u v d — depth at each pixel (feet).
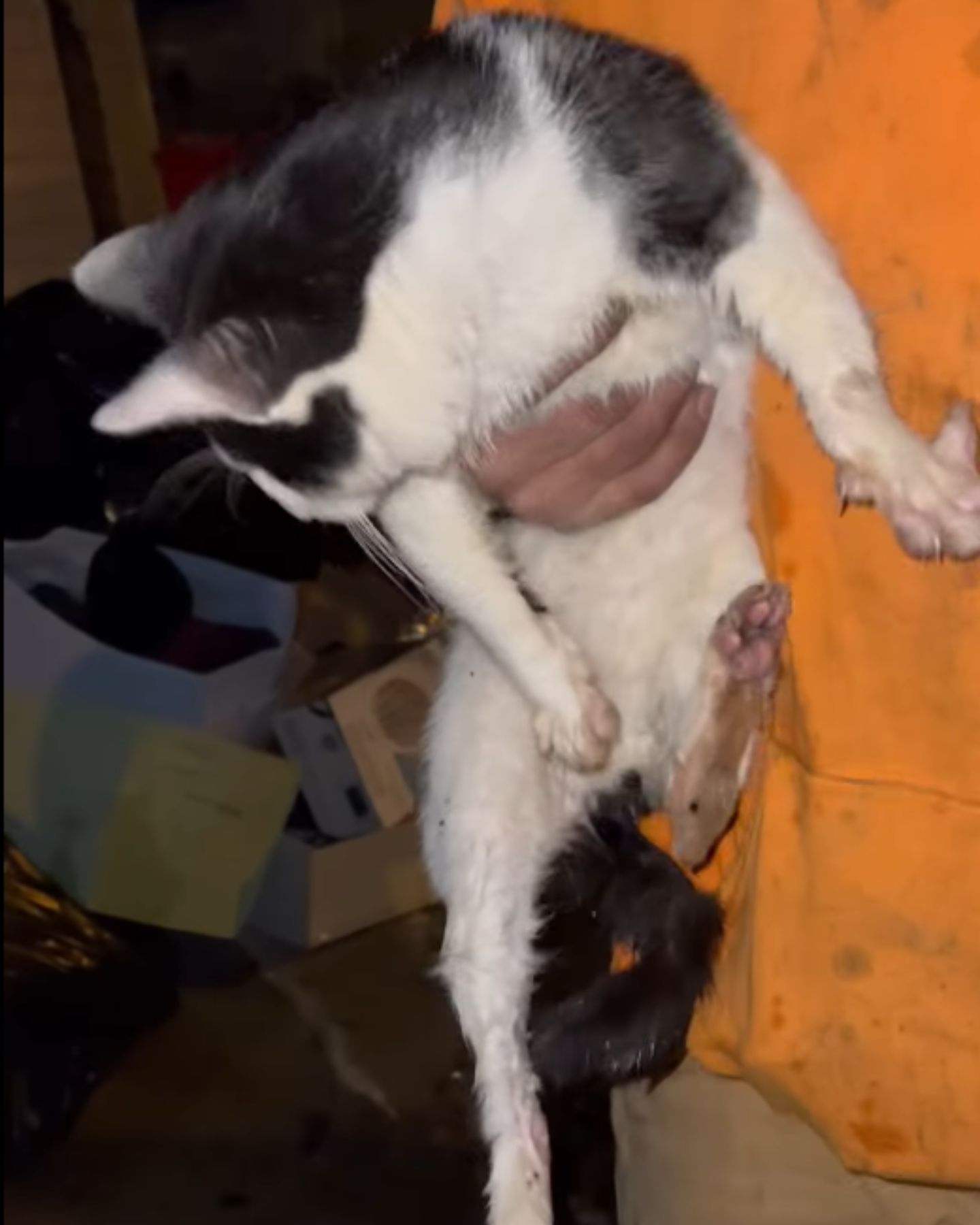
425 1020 7.25
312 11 8.82
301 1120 6.86
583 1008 4.12
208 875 7.62
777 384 3.46
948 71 2.79
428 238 3.42
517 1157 4.18
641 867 4.15
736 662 3.72
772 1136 3.72
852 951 3.27
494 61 3.55
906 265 3.01
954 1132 3.25
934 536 2.98
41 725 7.84
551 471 3.94
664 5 3.49
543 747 4.25
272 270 3.40
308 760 7.77
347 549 6.27
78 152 8.90
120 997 7.34
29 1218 6.47
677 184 3.42
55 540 7.95
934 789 3.11
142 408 3.48
